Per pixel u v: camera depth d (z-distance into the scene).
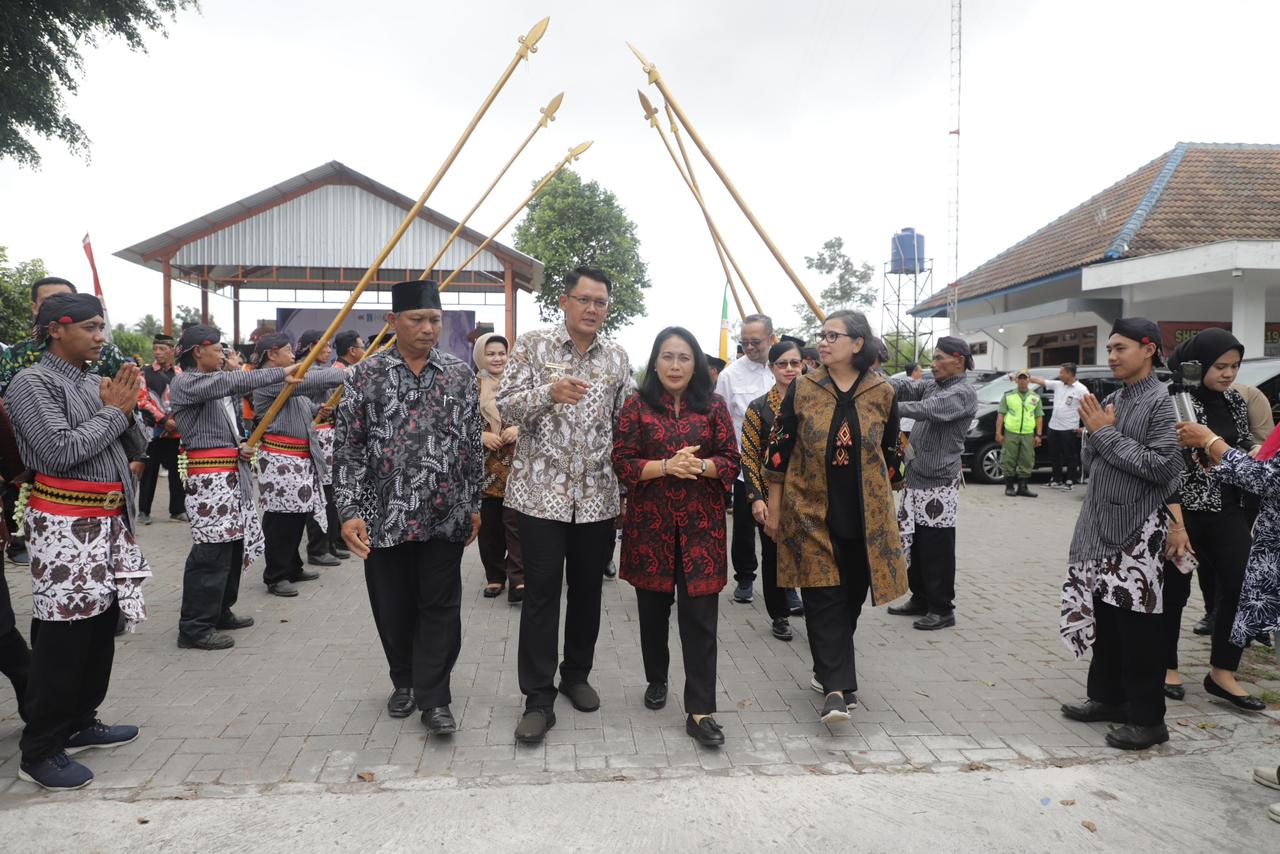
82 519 3.05
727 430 3.56
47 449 2.92
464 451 3.53
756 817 2.83
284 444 5.67
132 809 2.85
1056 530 8.78
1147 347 3.44
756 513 3.88
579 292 3.52
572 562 3.70
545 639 3.51
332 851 2.61
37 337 3.15
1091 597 3.60
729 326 10.02
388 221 16.98
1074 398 11.71
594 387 3.58
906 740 3.46
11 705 3.73
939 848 2.67
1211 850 2.67
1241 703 3.83
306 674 4.19
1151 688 3.38
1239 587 3.81
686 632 3.45
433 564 3.47
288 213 16.81
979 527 8.98
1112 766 3.24
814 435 3.63
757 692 4.02
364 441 3.42
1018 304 19.77
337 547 7.12
